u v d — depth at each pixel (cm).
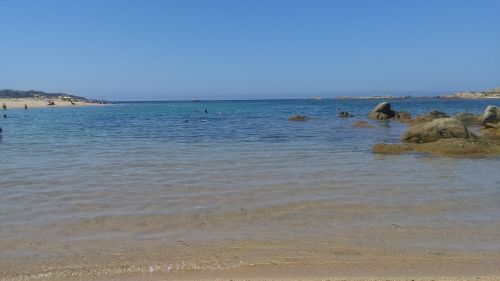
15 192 1184
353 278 649
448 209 1004
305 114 6531
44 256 745
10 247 784
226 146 2305
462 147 1942
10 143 2530
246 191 1188
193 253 755
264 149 2155
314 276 661
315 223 907
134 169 1551
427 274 663
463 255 738
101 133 3272
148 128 3816
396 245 784
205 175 1426
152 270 690
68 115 6788
